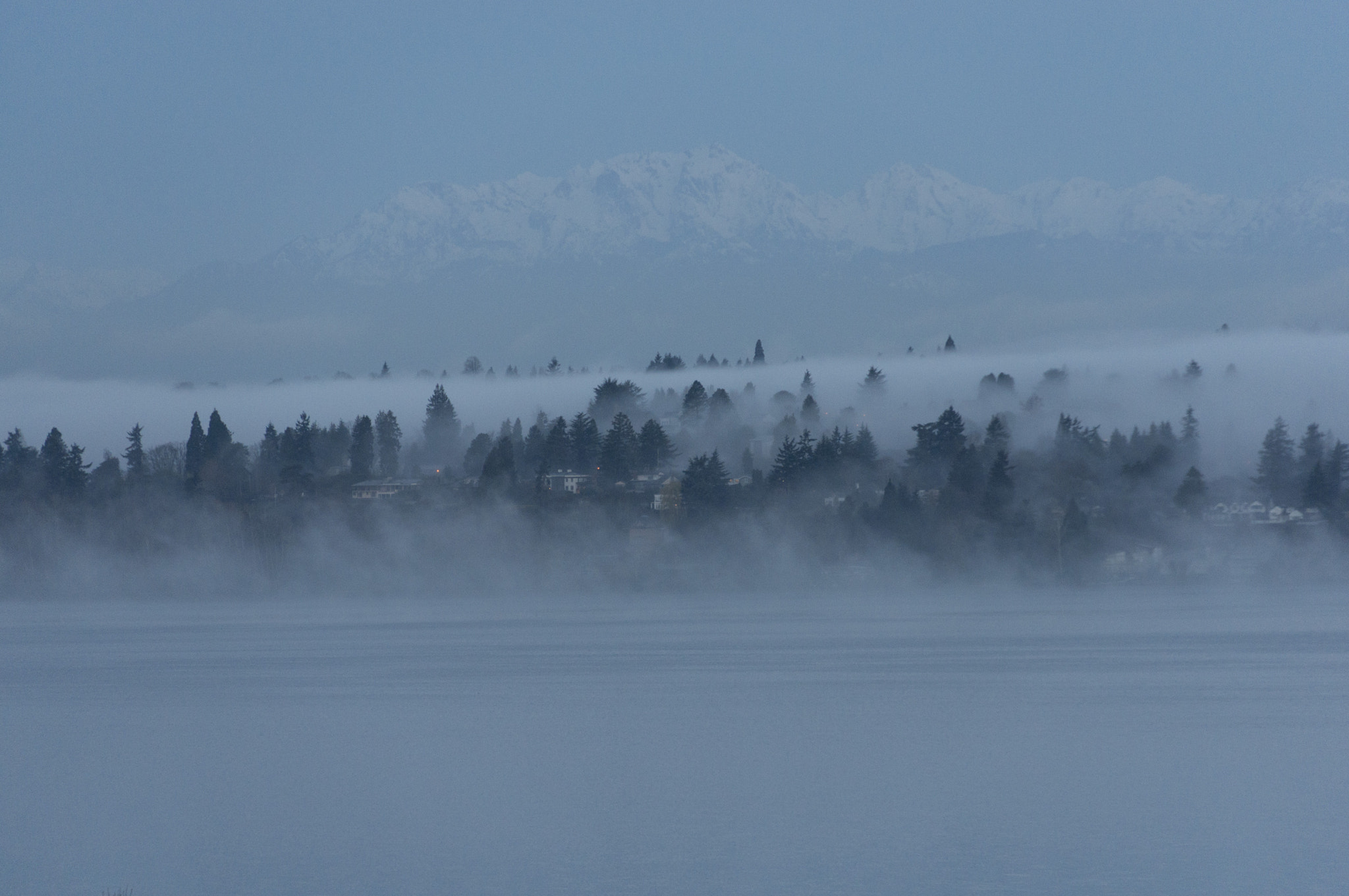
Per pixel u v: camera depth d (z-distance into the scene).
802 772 170.50
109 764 178.88
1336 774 167.75
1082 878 128.12
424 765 175.75
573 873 128.75
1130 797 156.75
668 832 142.25
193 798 158.88
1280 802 154.38
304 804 155.00
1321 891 125.00
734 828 144.75
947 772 169.62
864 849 136.00
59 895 124.38
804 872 129.62
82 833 144.00
